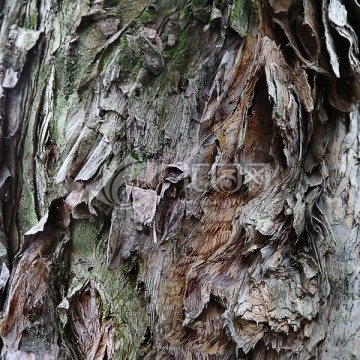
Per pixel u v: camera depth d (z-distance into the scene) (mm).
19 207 1008
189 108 915
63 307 917
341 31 861
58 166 958
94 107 938
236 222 886
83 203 921
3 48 1017
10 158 1008
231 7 903
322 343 861
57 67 970
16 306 937
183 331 887
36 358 918
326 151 907
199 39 929
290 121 866
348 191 897
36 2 1023
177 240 898
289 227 869
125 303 906
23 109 1009
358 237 887
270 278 863
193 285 887
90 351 911
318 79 885
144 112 915
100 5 947
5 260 980
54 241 954
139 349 892
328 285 867
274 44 875
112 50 941
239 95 896
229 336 869
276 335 862
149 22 935
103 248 925
